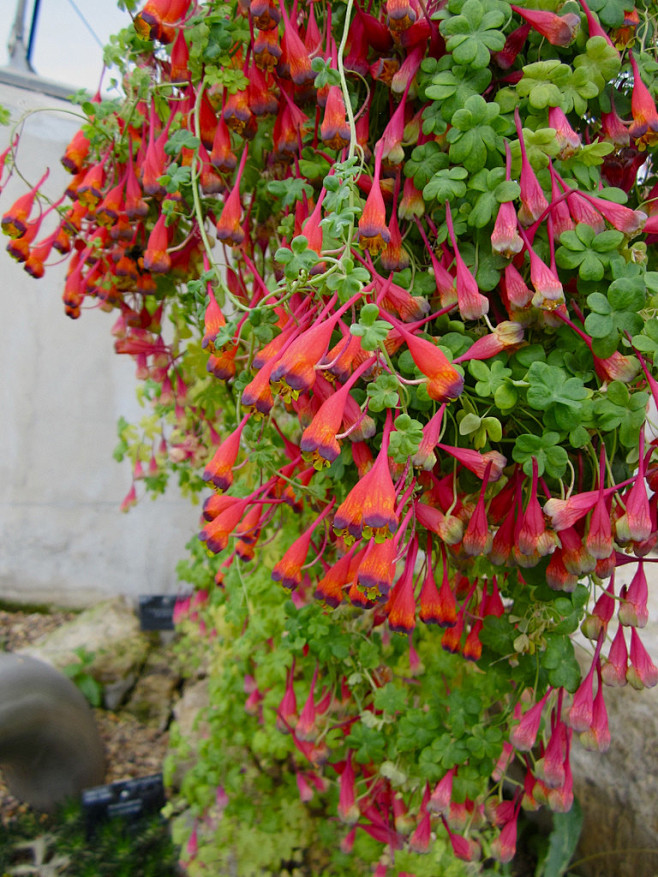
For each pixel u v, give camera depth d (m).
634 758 0.44
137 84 0.28
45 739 0.49
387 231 0.20
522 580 0.25
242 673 0.45
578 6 0.21
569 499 0.21
